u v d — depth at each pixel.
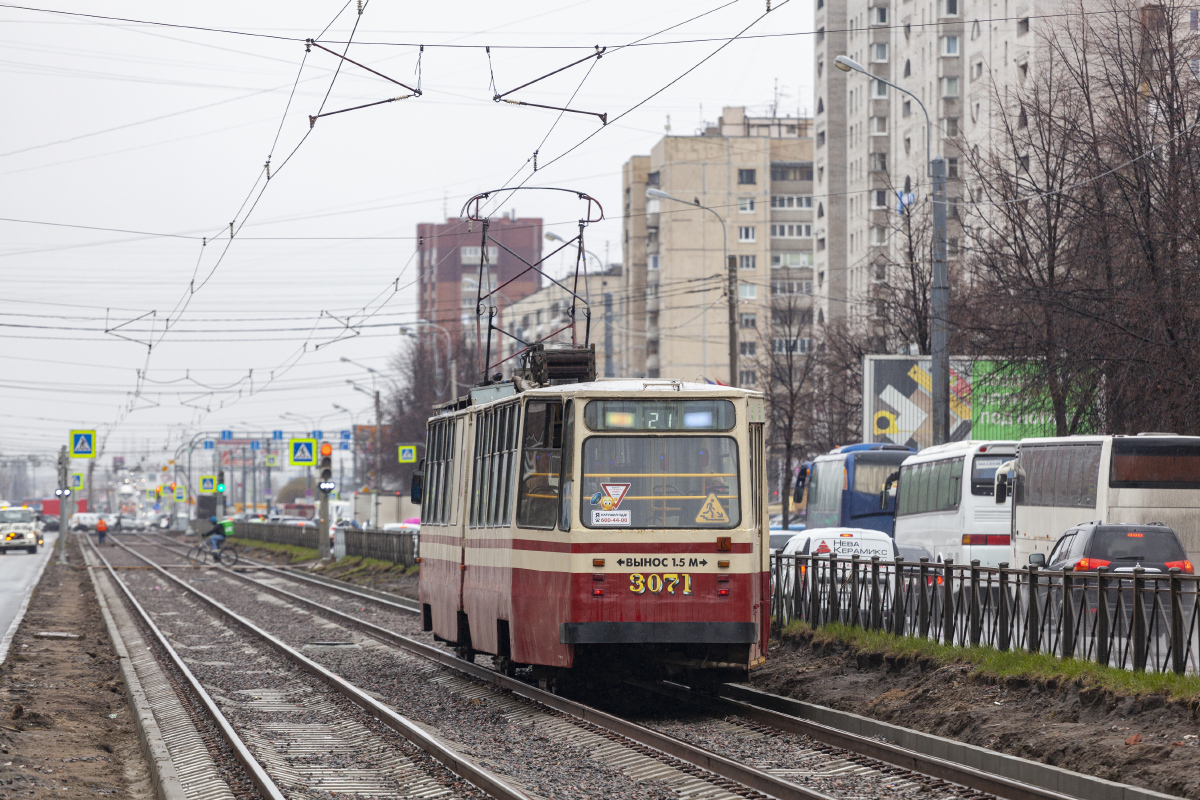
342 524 163.38
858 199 174.75
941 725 27.38
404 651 47.44
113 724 31.89
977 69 142.38
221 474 125.50
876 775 23.02
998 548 60.88
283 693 37.09
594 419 30.94
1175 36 60.59
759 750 26.23
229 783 23.19
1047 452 54.22
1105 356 57.72
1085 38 65.44
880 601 36.66
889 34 168.62
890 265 99.50
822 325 123.25
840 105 183.00
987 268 68.75
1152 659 25.12
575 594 30.20
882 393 79.00
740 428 31.22
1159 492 49.28
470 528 37.72
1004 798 20.48
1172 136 57.72
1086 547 38.91
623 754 25.73
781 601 43.34
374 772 24.73
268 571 108.88
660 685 35.97
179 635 55.00
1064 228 64.62
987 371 67.69
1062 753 22.94
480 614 36.09
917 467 68.94
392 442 167.62
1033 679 27.50
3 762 24.17
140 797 23.03
